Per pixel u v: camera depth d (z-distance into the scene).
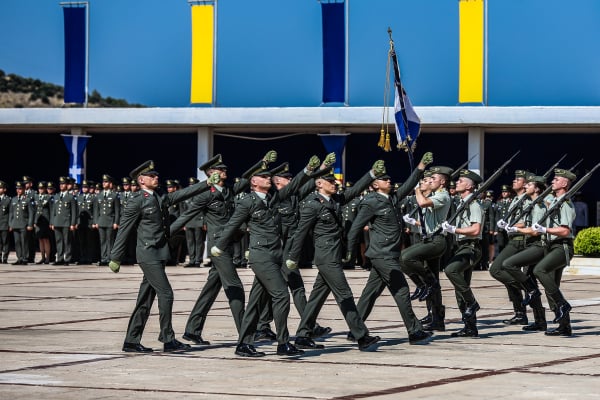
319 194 15.89
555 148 46.72
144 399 11.72
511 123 39.00
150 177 15.71
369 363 14.52
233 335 17.62
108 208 37.47
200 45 41.44
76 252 39.09
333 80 40.41
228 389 12.35
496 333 18.19
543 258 18.03
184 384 12.71
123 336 17.50
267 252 15.18
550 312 21.80
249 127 42.03
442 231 17.73
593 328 18.84
